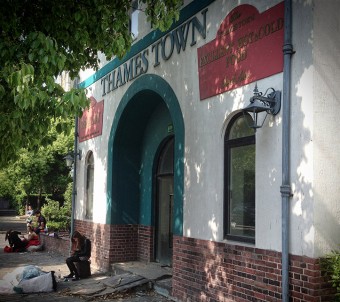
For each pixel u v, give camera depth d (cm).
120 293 847
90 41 665
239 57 651
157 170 1080
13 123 552
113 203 1094
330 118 536
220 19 702
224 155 689
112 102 1119
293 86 552
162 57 877
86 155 1280
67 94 541
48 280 895
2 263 1263
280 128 571
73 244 1042
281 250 554
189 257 744
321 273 507
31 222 1755
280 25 578
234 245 639
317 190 518
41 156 2112
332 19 548
